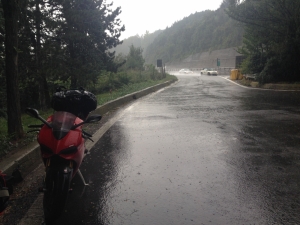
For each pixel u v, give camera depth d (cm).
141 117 1105
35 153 605
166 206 415
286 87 2042
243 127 876
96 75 2241
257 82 2411
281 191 452
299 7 2028
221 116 1066
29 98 2200
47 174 375
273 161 580
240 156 614
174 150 668
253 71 2555
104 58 2680
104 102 1379
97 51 2416
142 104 1488
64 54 2052
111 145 727
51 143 373
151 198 440
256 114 1085
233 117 1040
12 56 703
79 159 399
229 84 2786
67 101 481
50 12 1912
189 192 455
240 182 487
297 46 2089
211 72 5406
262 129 845
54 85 2198
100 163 596
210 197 438
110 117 1135
